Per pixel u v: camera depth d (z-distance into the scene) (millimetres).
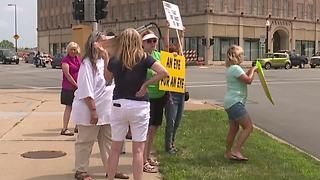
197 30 63719
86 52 6297
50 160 7555
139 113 5496
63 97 9430
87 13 16906
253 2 66750
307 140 10445
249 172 6926
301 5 72938
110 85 6430
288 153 8547
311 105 16891
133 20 73812
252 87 24609
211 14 62469
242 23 65500
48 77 32781
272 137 10398
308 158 8344
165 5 8266
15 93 19625
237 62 7488
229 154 7723
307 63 60656
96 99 6328
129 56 5426
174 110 7859
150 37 6328
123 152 7844
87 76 6211
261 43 62625
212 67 55156
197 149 8406
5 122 11250
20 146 8570
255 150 8539
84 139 6434
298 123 12789
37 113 12805
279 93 21469
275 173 6938
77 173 6480
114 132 5629
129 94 5492
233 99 7430
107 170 6066
